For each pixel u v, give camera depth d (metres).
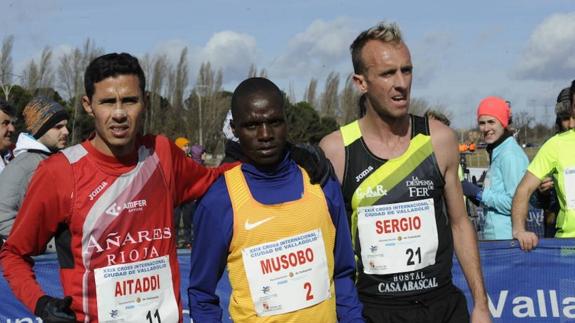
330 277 2.70
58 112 4.61
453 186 3.25
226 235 2.64
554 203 5.19
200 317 2.71
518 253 4.22
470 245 3.29
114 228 2.58
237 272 2.65
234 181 2.66
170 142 2.80
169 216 2.73
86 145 2.63
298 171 2.72
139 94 2.59
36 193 2.55
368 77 3.10
